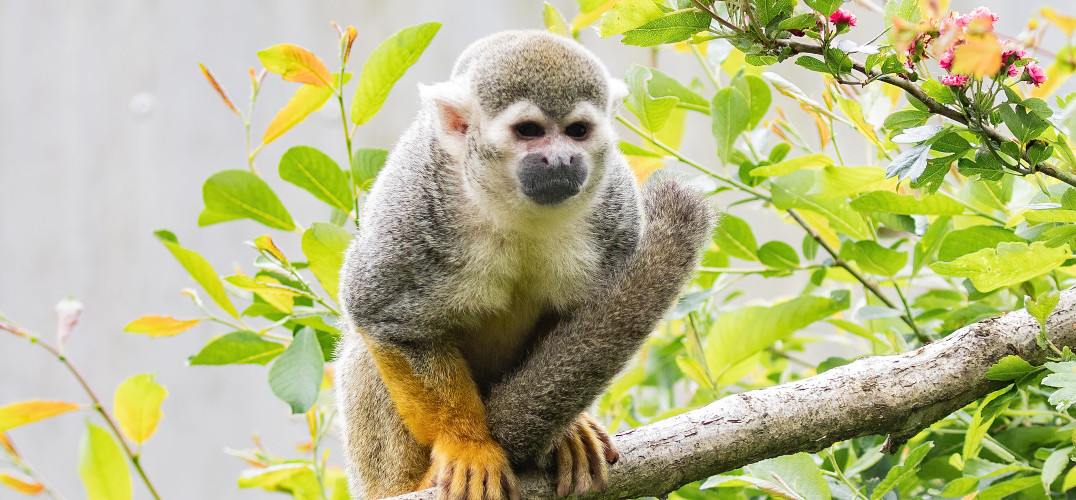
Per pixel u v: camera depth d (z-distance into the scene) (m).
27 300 19.16
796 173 7.45
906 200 6.60
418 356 6.70
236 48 19.06
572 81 6.72
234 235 18.66
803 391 6.11
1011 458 6.39
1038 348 5.82
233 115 18.88
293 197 18.41
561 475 6.13
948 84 5.05
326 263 7.66
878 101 7.27
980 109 5.10
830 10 5.21
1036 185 6.27
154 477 18.48
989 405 5.70
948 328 7.21
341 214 8.35
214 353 7.64
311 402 6.59
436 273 6.75
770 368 9.37
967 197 6.98
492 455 6.21
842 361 7.52
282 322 7.75
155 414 7.58
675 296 6.15
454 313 6.85
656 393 9.75
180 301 18.73
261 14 19.11
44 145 19.41
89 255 19.12
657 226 6.34
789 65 15.51
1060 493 6.26
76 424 18.77
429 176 6.85
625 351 6.03
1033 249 5.21
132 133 19.16
